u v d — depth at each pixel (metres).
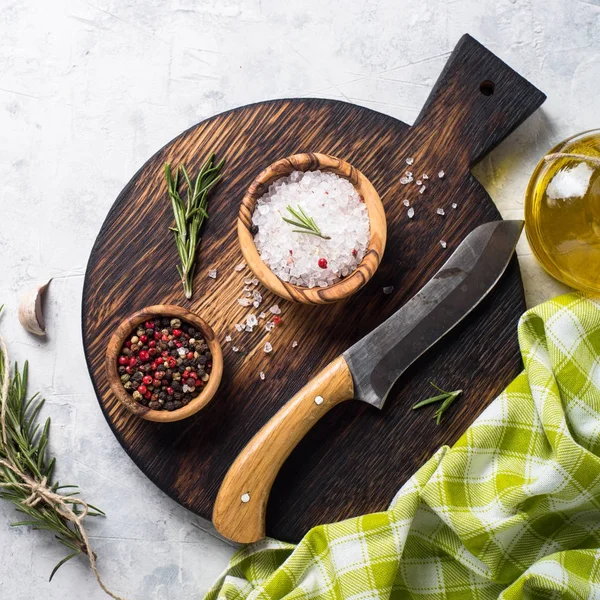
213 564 0.91
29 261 0.93
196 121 0.94
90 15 0.93
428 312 0.89
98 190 0.93
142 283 0.90
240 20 0.94
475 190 0.91
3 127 0.93
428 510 0.89
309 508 0.90
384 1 0.94
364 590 0.87
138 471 0.92
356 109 0.91
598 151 0.87
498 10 0.93
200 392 0.87
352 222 0.87
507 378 0.90
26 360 0.92
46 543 0.92
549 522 0.88
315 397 0.88
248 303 0.90
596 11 0.93
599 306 0.89
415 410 0.90
